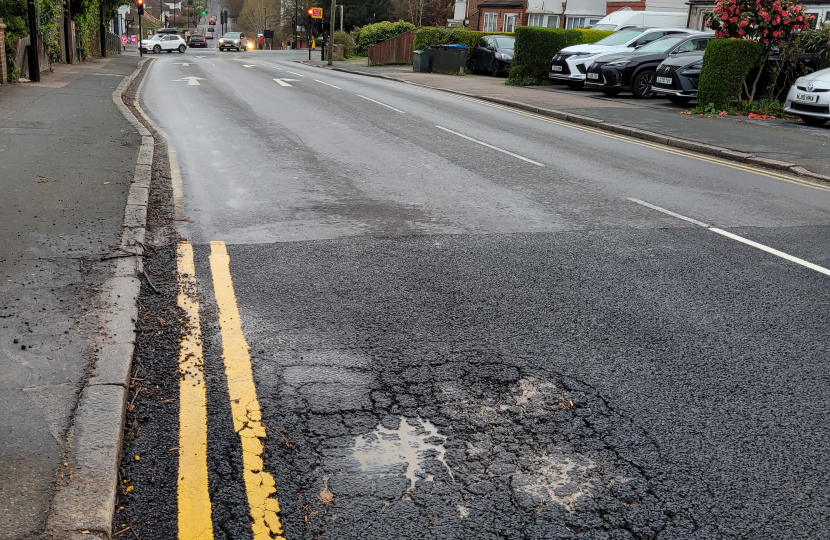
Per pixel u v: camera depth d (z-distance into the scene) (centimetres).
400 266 589
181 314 473
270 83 2295
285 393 378
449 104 1873
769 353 451
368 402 373
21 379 363
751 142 1311
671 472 324
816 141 1340
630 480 317
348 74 3148
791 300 544
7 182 761
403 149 1159
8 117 1199
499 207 802
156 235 646
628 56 2088
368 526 281
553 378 407
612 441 347
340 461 322
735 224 764
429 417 362
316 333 454
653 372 419
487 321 484
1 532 259
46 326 427
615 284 565
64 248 568
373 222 720
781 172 1102
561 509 296
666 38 2159
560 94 2170
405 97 2000
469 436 346
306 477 310
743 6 1736
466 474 317
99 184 777
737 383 410
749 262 633
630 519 292
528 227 721
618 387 400
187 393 374
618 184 952
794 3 1722
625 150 1247
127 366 384
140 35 4672
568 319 493
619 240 686
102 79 2083
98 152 950
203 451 325
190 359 411
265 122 1399
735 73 1705
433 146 1200
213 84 2194
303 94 1959
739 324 495
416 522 285
